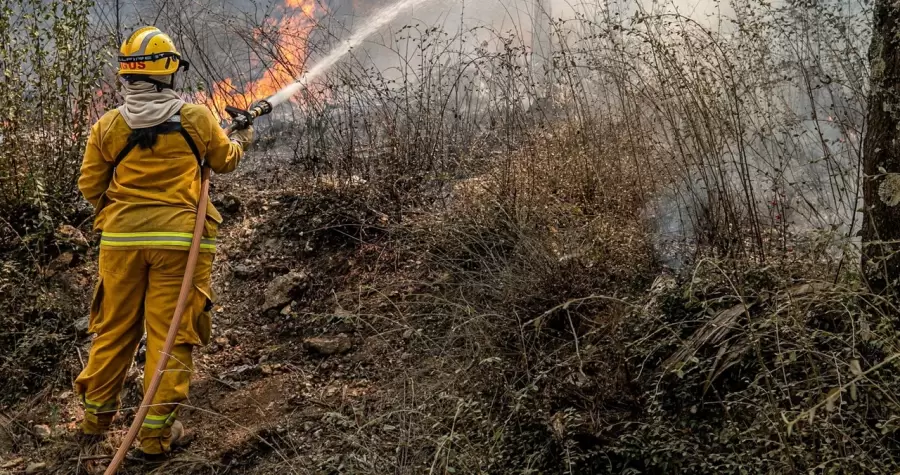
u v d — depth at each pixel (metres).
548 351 3.75
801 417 2.31
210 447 3.85
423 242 4.86
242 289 4.93
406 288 4.62
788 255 3.78
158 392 3.67
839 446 2.62
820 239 3.23
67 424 4.08
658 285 3.82
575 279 4.01
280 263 5.07
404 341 4.24
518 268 4.17
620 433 3.21
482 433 3.24
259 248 5.20
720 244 3.90
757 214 3.97
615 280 4.09
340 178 5.55
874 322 2.95
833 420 2.77
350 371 4.20
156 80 3.59
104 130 3.59
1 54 4.94
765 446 2.75
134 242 3.59
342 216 5.25
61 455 3.89
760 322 3.13
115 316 3.73
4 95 4.96
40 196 4.91
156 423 3.68
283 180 5.81
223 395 4.18
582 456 3.04
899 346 2.73
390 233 4.98
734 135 3.95
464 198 4.92
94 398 3.84
